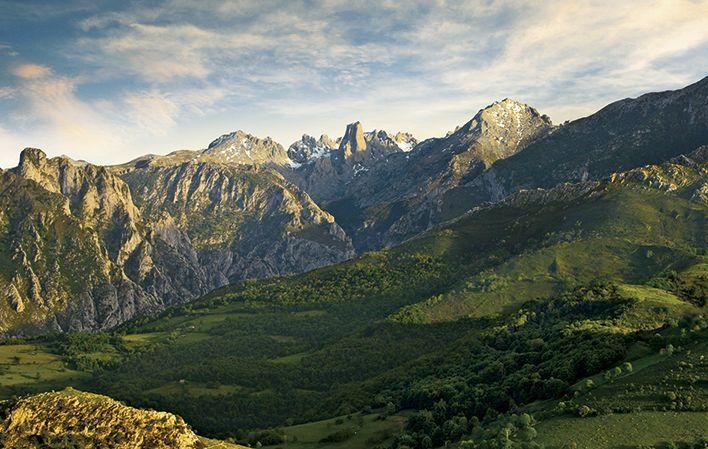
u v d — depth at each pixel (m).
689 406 113.69
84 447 115.94
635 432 109.06
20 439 117.50
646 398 121.12
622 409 119.06
